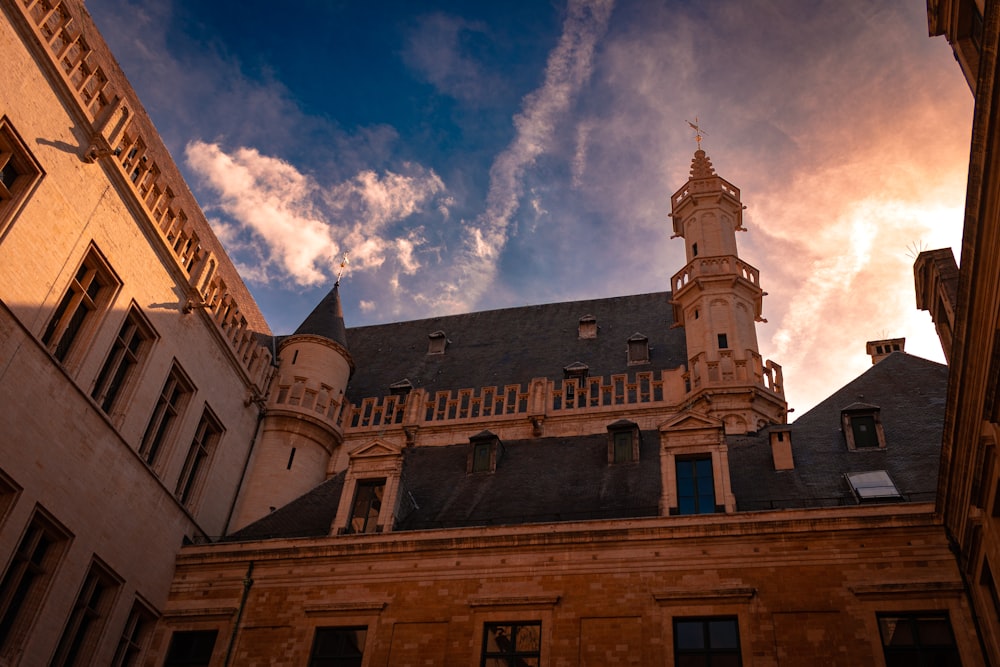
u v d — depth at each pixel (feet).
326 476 107.76
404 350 135.03
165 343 84.23
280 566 77.56
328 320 119.75
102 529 72.79
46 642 65.98
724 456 74.95
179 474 87.30
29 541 66.28
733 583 66.80
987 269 42.96
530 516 79.41
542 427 104.22
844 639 62.34
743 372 100.01
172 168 90.07
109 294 76.38
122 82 80.02
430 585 72.59
